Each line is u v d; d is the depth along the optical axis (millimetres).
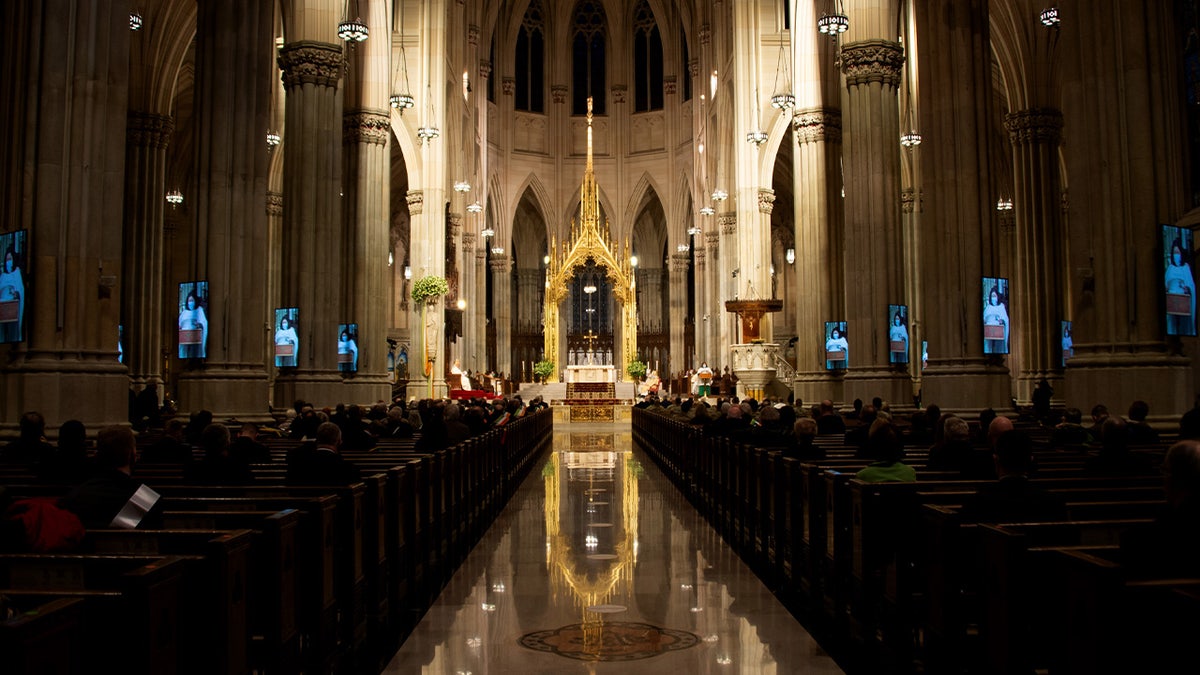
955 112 18688
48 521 4730
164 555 4496
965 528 5301
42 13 12133
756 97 39000
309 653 6305
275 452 12281
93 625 3629
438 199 37375
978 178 18547
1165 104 12797
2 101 12164
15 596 3598
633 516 15516
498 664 7020
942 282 18672
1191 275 12703
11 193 12008
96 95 12383
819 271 30062
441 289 35250
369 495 8070
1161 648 3305
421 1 37469
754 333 36688
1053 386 32562
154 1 31891
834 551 8125
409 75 37250
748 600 9094
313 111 23547
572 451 31609
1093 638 3734
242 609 4859
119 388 12375
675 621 8289
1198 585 3348
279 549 5508
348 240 29891
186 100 41594
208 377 17609
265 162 18641
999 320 18312
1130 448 9828
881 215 23453
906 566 6785
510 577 10375
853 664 6891
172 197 36594
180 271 44125
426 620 8391
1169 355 12492
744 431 14109
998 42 33781
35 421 9570
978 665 5641
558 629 8055
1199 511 3977
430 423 12859
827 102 30516
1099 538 4980
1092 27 13055
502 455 17969
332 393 23250
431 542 10852
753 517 12188
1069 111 13336
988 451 8008
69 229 12125
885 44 23578
